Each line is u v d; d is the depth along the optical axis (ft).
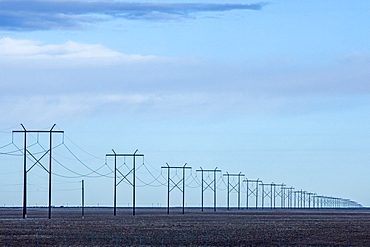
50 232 346.54
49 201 535.19
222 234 339.16
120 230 369.09
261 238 314.14
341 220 579.89
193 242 286.05
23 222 475.31
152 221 515.50
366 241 305.53
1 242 275.80
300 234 346.33
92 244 260.21
